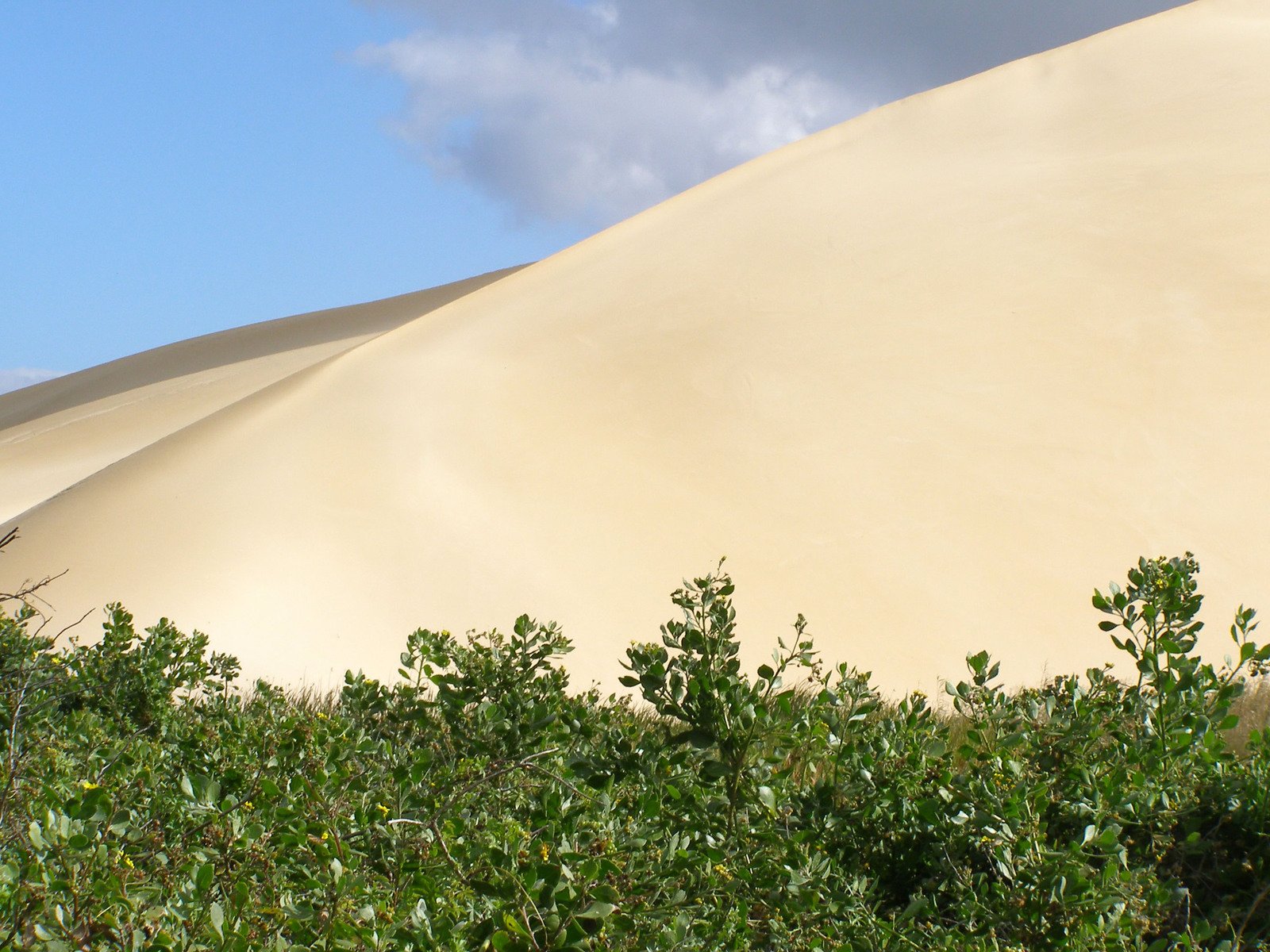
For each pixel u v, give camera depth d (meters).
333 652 13.72
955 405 17.95
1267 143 23.12
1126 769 3.89
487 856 2.62
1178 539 15.11
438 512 16.59
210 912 2.39
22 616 6.52
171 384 43.53
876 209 24.73
